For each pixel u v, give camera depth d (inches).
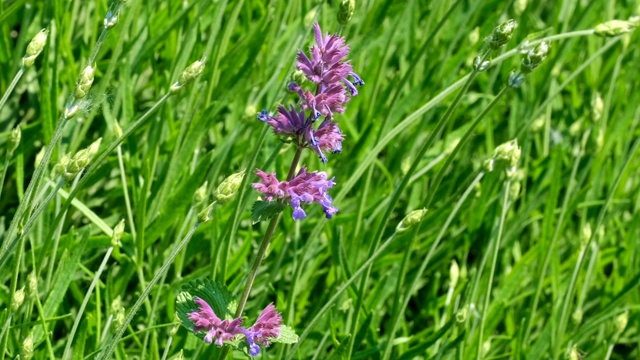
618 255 44.8
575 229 48.1
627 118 47.3
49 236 35.2
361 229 41.4
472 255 46.5
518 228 44.3
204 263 42.3
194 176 39.7
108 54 44.9
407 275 43.1
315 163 42.4
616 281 44.4
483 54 34.6
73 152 40.2
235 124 43.3
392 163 44.7
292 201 32.4
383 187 43.9
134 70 42.7
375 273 43.3
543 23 57.6
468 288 38.4
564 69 53.9
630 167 47.1
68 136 41.6
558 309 41.7
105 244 39.6
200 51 43.5
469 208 45.2
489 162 37.3
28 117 43.8
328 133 32.9
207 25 45.6
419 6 51.5
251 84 43.6
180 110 44.5
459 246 44.8
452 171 46.9
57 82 40.7
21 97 44.6
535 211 46.8
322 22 44.3
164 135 42.7
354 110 45.2
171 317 38.8
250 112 40.4
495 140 48.7
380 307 41.5
